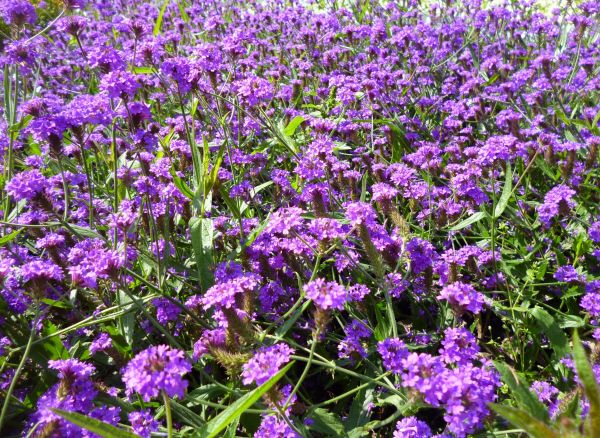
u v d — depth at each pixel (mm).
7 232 497
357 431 343
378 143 709
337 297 304
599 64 978
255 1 1461
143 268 467
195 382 405
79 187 612
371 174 675
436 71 1036
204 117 699
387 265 464
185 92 533
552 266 542
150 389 257
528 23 1167
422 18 1311
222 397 412
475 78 859
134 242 478
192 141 541
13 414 361
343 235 373
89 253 426
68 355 392
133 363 264
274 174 585
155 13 1438
